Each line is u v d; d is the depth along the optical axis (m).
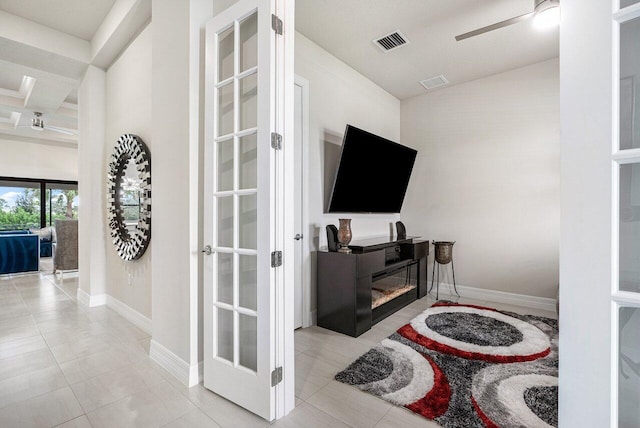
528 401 1.83
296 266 3.09
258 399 1.72
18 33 3.21
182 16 2.13
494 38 3.21
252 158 1.86
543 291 3.69
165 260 2.27
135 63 3.18
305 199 3.15
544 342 2.66
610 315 0.82
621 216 0.83
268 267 1.67
